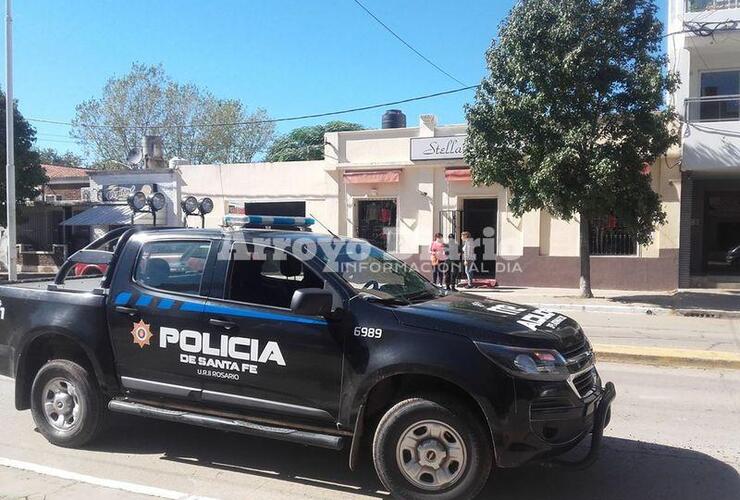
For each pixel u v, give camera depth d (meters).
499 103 14.66
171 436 5.21
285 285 4.43
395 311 3.96
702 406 6.17
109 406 4.68
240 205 22.22
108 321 4.70
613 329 11.34
